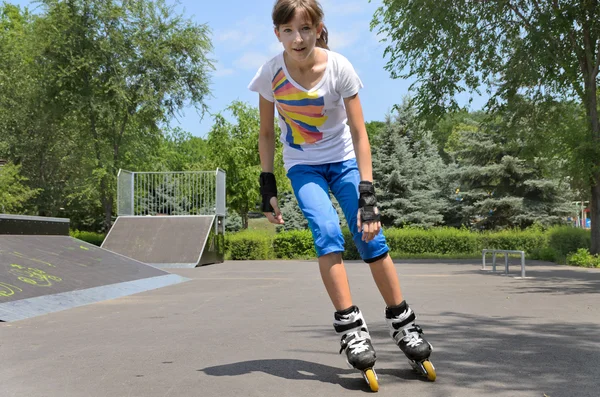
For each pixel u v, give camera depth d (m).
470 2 17.80
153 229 17.67
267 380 3.03
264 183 3.30
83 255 9.16
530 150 19.11
